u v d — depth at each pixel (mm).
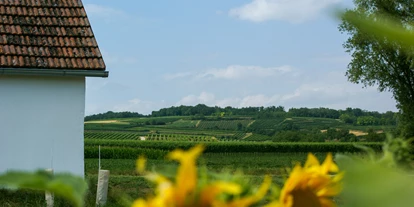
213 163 36688
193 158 380
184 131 107312
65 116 12859
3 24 13328
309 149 48781
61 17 13953
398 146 616
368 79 29344
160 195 380
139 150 42031
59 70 12461
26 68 12320
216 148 48094
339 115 100062
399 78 27609
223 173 502
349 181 374
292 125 102062
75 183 468
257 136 99625
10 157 12547
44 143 12727
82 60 12852
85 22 13914
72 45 13172
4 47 12680
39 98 12750
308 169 501
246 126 110000
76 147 12875
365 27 385
